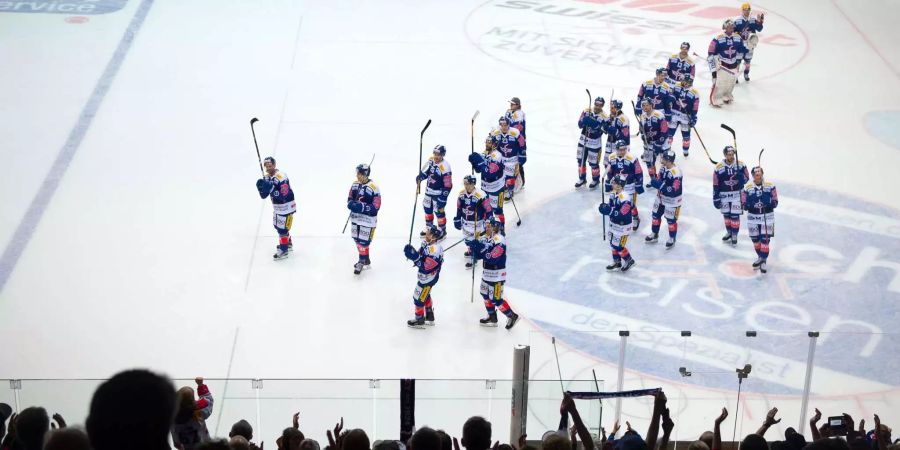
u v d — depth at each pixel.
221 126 19.80
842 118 20.58
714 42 20.64
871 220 16.75
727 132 19.95
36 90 21.09
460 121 20.19
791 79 22.39
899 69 22.91
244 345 13.38
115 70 22.17
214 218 16.50
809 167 18.55
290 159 18.55
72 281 14.68
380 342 13.45
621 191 14.69
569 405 7.71
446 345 13.41
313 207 16.89
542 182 17.95
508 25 25.11
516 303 14.38
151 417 3.04
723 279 15.05
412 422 9.98
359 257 15.07
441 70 22.55
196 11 25.69
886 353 10.70
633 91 21.59
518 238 16.12
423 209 16.42
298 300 14.38
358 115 20.38
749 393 10.66
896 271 15.27
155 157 18.50
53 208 16.67
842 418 9.14
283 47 23.59
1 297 14.25
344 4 26.30
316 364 12.98
